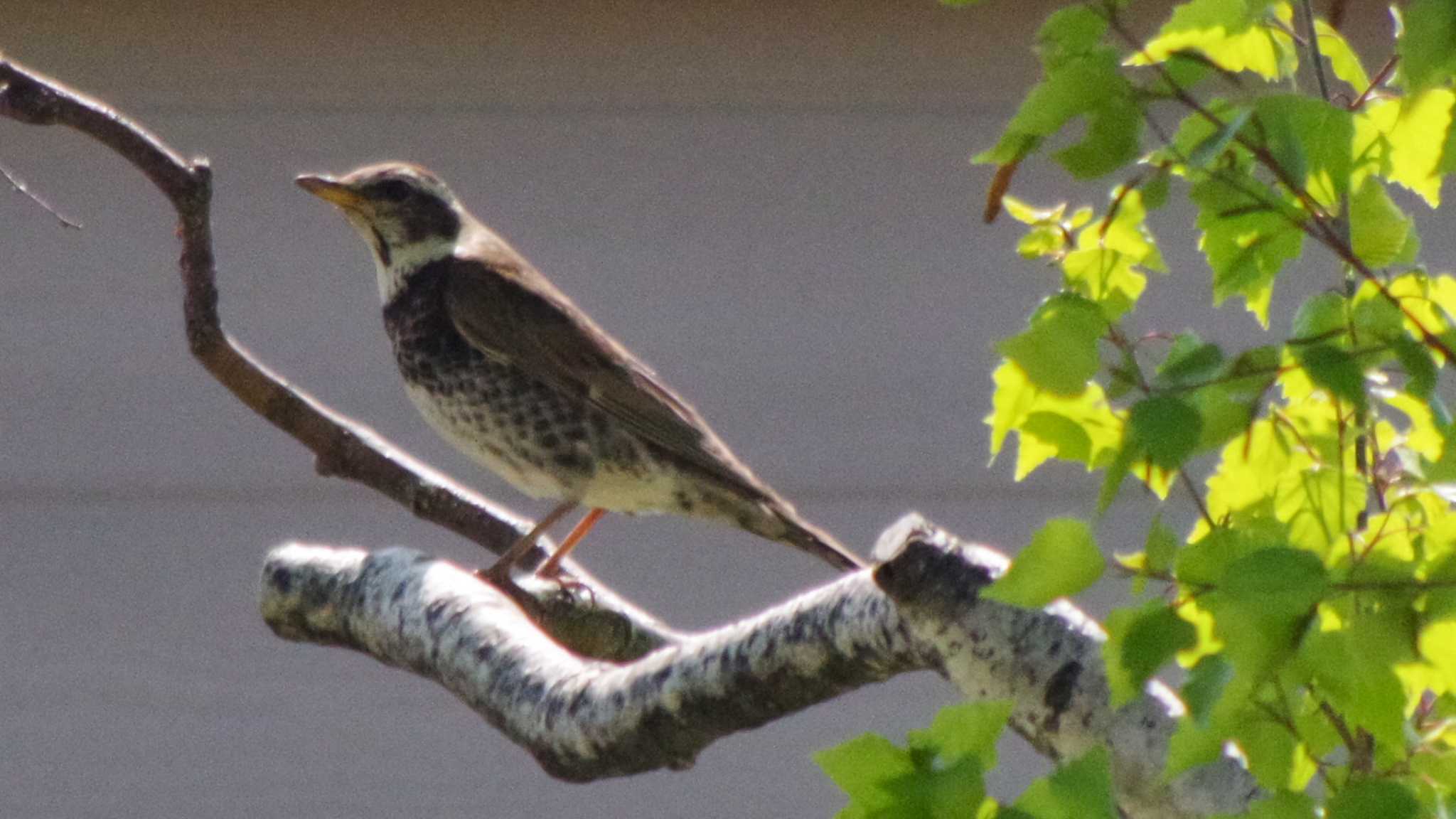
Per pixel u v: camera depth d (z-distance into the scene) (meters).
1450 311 4.30
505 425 10.61
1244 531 4.00
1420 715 4.34
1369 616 3.76
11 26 12.69
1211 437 3.96
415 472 9.46
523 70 12.95
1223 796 4.71
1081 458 4.31
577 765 6.19
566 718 6.15
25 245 12.96
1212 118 3.94
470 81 12.96
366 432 9.54
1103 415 4.32
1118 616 3.80
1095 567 3.86
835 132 12.88
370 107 12.93
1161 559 3.87
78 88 12.76
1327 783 4.02
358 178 10.91
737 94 12.94
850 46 12.86
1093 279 4.81
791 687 5.67
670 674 5.90
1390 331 4.16
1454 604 3.73
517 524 9.80
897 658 5.43
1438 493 3.99
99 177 13.03
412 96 12.94
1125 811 4.90
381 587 7.31
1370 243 4.24
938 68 12.81
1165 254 11.66
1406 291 4.28
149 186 13.03
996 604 5.09
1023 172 12.80
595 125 12.94
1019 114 3.95
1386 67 4.37
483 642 6.69
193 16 12.81
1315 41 4.44
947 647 5.14
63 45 12.76
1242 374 3.90
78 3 12.77
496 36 12.95
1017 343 4.09
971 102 12.80
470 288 10.59
